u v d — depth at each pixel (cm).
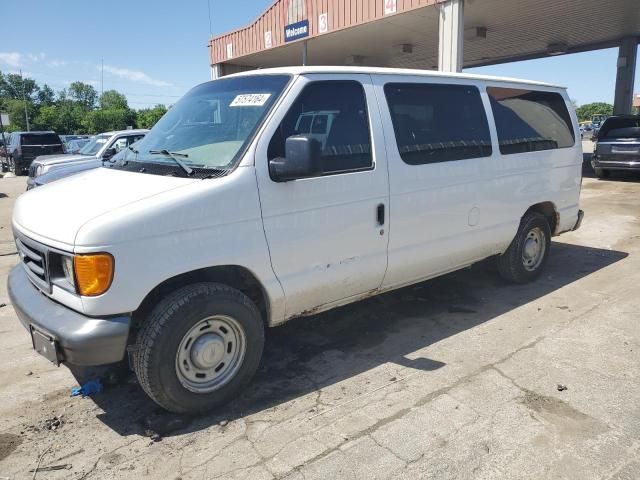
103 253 287
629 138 1413
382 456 290
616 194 1217
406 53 1917
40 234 317
